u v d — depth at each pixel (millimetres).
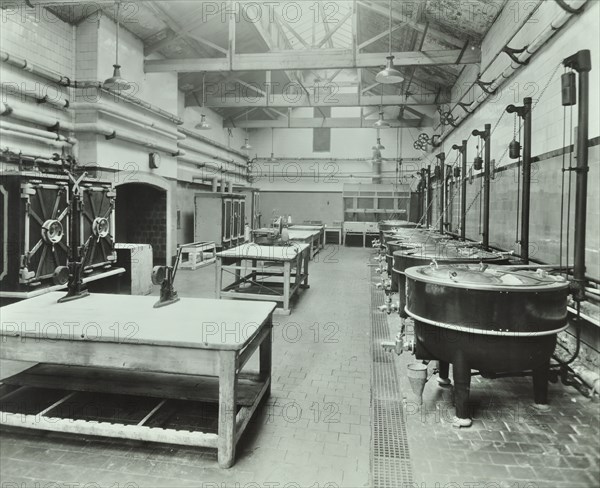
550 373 3295
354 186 16156
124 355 2443
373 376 3625
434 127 13562
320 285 7988
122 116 7953
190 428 2744
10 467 2303
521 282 2826
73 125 7352
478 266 3449
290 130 17125
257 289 7336
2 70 6020
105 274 5664
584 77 3100
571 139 3889
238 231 12750
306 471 2318
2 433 2625
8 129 6047
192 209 12117
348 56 7723
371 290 7535
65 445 2514
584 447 2537
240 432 2475
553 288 2652
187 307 3066
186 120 11820
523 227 4328
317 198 17094
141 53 8719
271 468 2344
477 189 7566
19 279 4523
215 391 2924
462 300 2666
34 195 4629
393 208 16250
